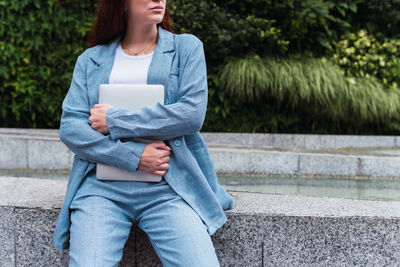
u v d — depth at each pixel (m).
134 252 1.65
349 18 7.06
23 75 5.38
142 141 1.41
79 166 1.46
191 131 1.41
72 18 5.49
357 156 3.58
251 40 5.76
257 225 1.65
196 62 1.46
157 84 1.46
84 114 1.46
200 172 1.45
